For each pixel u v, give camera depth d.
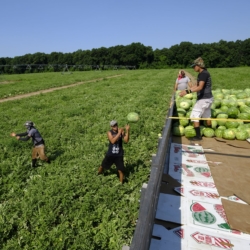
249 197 5.17
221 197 5.19
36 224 4.63
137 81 33.38
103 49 126.62
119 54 125.00
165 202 5.04
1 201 5.55
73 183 5.88
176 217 4.60
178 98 11.38
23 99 18.22
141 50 122.62
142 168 6.64
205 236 4.15
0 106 15.44
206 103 8.38
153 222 4.29
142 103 15.16
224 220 4.51
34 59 121.50
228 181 5.83
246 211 4.71
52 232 4.41
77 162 7.12
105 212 4.96
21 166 6.83
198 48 115.94
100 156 7.40
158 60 124.12
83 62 125.19
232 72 49.50
